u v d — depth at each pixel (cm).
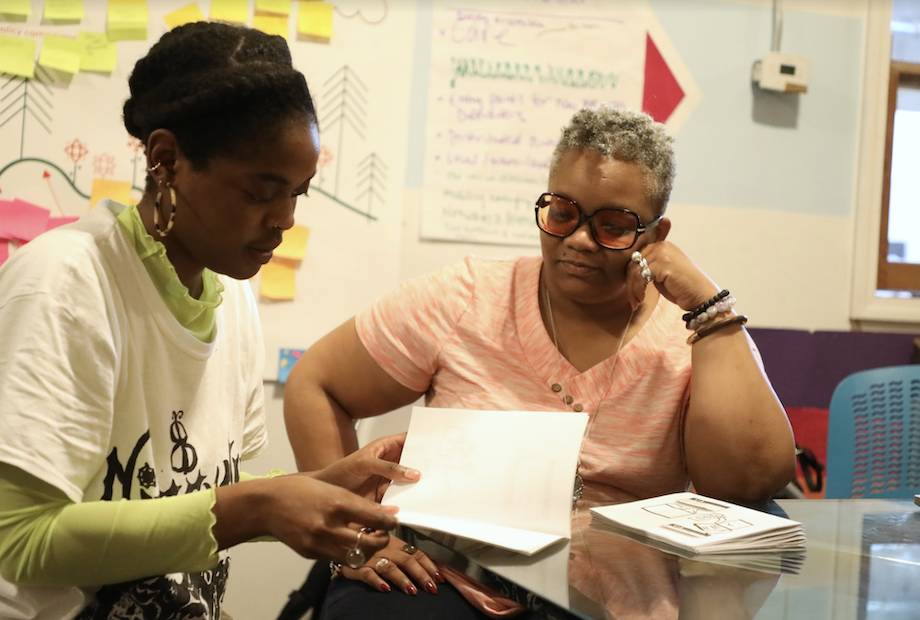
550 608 76
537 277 141
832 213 237
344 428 147
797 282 235
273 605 204
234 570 203
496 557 88
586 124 129
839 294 238
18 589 95
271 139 94
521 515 97
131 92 102
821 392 235
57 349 90
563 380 134
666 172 131
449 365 139
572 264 128
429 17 213
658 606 75
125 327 100
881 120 236
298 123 96
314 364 149
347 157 210
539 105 219
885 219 239
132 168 200
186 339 106
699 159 229
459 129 215
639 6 224
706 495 130
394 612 110
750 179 232
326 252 210
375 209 212
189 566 93
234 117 93
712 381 127
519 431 107
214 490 93
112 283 99
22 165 193
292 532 91
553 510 97
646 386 133
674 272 131
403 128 213
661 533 92
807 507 116
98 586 100
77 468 92
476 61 216
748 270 233
